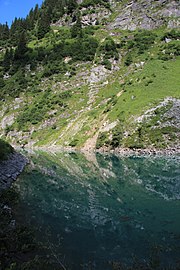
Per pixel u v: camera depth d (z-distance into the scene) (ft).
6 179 132.87
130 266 52.65
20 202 98.37
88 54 527.81
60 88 473.67
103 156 254.68
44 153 294.66
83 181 138.72
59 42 601.21
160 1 630.33
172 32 510.99
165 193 109.91
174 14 592.19
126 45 531.91
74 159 236.84
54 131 390.42
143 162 204.23
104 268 52.08
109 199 103.40
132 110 312.71
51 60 550.36
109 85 438.40
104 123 327.88
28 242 62.08
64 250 59.72
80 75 485.56
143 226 74.02
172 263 53.31
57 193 112.98
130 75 430.61
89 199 103.45
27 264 51.24
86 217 82.07
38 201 100.12
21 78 535.19
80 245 62.23
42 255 57.36
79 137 342.44
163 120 281.95
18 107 472.85
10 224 72.69
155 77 372.38
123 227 73.31
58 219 80.23
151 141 266.77
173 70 388.37
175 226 73.20
